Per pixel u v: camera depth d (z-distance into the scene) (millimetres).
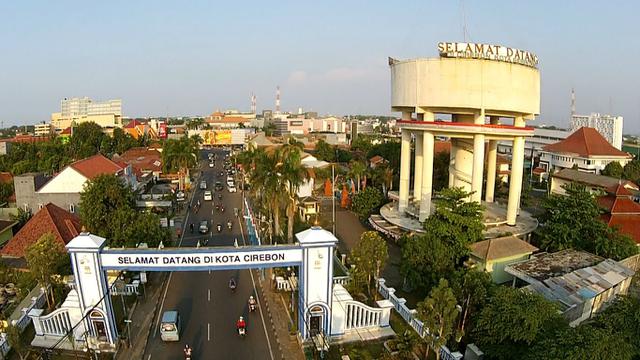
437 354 28797
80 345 32562
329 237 32156
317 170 91250
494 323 29062
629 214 56562
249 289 43500
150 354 32000
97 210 50625
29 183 67688
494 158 68438
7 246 48531
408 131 60344
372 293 41594
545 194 92438
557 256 43938
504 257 42781
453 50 51406
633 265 46656
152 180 101875
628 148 165250
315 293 32688
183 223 70312
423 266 40656
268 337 34500
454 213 44688
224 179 119500
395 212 63938
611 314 30234
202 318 37438
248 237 62344
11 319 35656
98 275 31500
